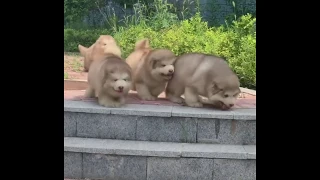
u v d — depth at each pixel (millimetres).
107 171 3201
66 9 5340
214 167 3162
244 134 3289
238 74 4207
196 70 3430
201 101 3471
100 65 3463
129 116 3318
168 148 3199
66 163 3203
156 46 4523
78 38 5270
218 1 4922
